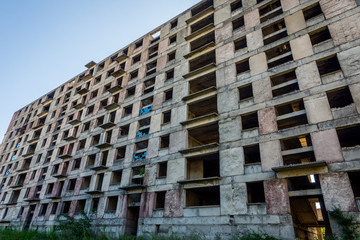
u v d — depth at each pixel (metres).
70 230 21.98
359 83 15.83
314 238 24.45
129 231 22.83
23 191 38.03
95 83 38.81
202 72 24.66
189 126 22.77
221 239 16.48
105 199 25.39
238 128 19.50
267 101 19.06
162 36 32.56
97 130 32.25
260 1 25.09
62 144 36.56
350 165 14.14
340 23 18.34
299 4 20.98
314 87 17.34
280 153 16.75
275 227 14.92
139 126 27.94
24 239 19.86
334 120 15.73
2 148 52.38
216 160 22.41
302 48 19.19
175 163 21.89
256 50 21.80
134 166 24.84
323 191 14.30
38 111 49.09
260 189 20.72
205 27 26.62
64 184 31.28
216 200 23.17
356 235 12.45
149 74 31.80
